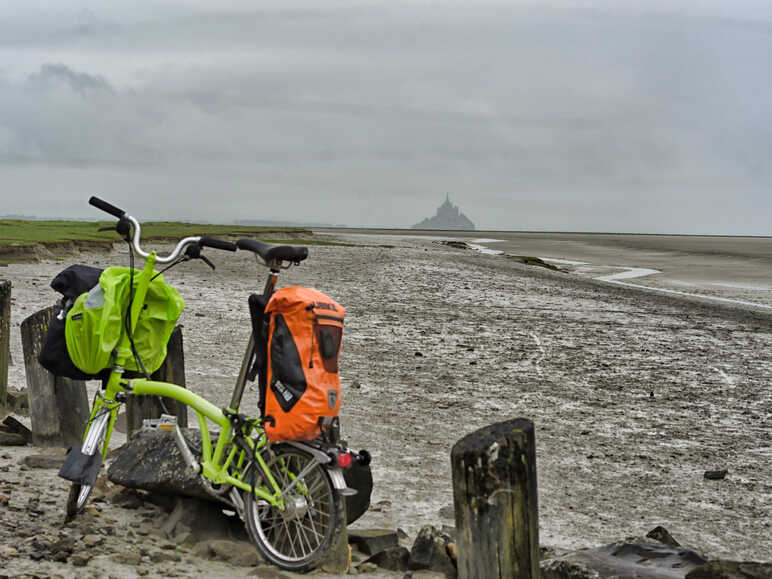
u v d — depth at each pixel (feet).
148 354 16.49
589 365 52.31
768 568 13.92
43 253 101.35
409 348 54.60
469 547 9.97
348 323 63.77
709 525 24.66
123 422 27.86
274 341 13.82
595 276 157.28
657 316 81.71
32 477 19.88
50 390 23.36
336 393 13.93
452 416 36.81
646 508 25.95
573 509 25.38
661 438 35.50
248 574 14.60
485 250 278.05
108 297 15.44
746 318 85.71
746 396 45.32
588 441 34.30
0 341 26.07
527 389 44.06
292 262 14.69
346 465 13.91
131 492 18.74
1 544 14.46
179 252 15.43
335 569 15.52
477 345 57.52
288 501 14.43
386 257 147.13
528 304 85.15
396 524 22.02
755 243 481.05
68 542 14.71
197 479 16.69
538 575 9.97
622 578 14.16
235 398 15.30
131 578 13.60
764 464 32.07
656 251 304.30
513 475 9.73
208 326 55.98
